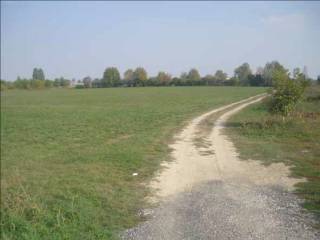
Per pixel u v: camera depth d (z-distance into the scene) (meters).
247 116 29.12
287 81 15.09
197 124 27.23
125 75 156.12
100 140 23.62
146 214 9.88
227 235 7.53
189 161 15.46
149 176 13.98
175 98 66.38
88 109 49.59
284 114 12.64
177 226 8.58
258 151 14.48
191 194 11.06
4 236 8.70
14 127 32.56
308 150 6.64
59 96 92.38
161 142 20.50
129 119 34.03
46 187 14.06
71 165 17.45
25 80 156.50
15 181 15.51
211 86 126.31
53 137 26.31
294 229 7.22
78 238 8.51
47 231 8.97
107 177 14.48
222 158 14.91
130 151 18.67
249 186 10.61
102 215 10.14
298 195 9.02
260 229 7.49
